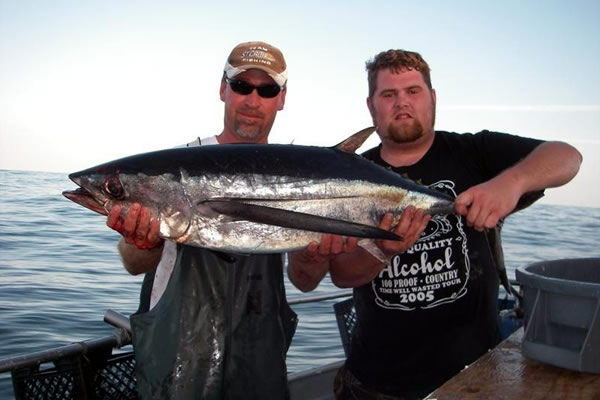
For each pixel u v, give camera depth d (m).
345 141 2.76
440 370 2.90
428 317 2.94
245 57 3.16
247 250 2.51
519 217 34.56
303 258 2.86
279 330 2.76
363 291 3.11
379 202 2.71
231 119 3.22
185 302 2.61
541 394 1.91
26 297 7.26
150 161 2.57
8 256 10.23
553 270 2.58
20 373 2.61
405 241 2.66
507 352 2.35
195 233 2.53
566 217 36.03
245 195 2.54
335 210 2.64
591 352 2.04
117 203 2.55
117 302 7.22
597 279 2.69
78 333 5.96
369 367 3.06
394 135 3.01
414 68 2.95
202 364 2.60
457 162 3.06
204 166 2.55
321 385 4.11
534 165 2.55
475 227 2.45
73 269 9.22
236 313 2.68
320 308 7.61
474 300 2.94
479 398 1.89
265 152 2.63
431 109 3.03
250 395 2.67
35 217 17.38
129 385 2.95
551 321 2.18
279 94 3.24
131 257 2.78
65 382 2.74
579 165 2.66
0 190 30.53
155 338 2.60
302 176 2.62
